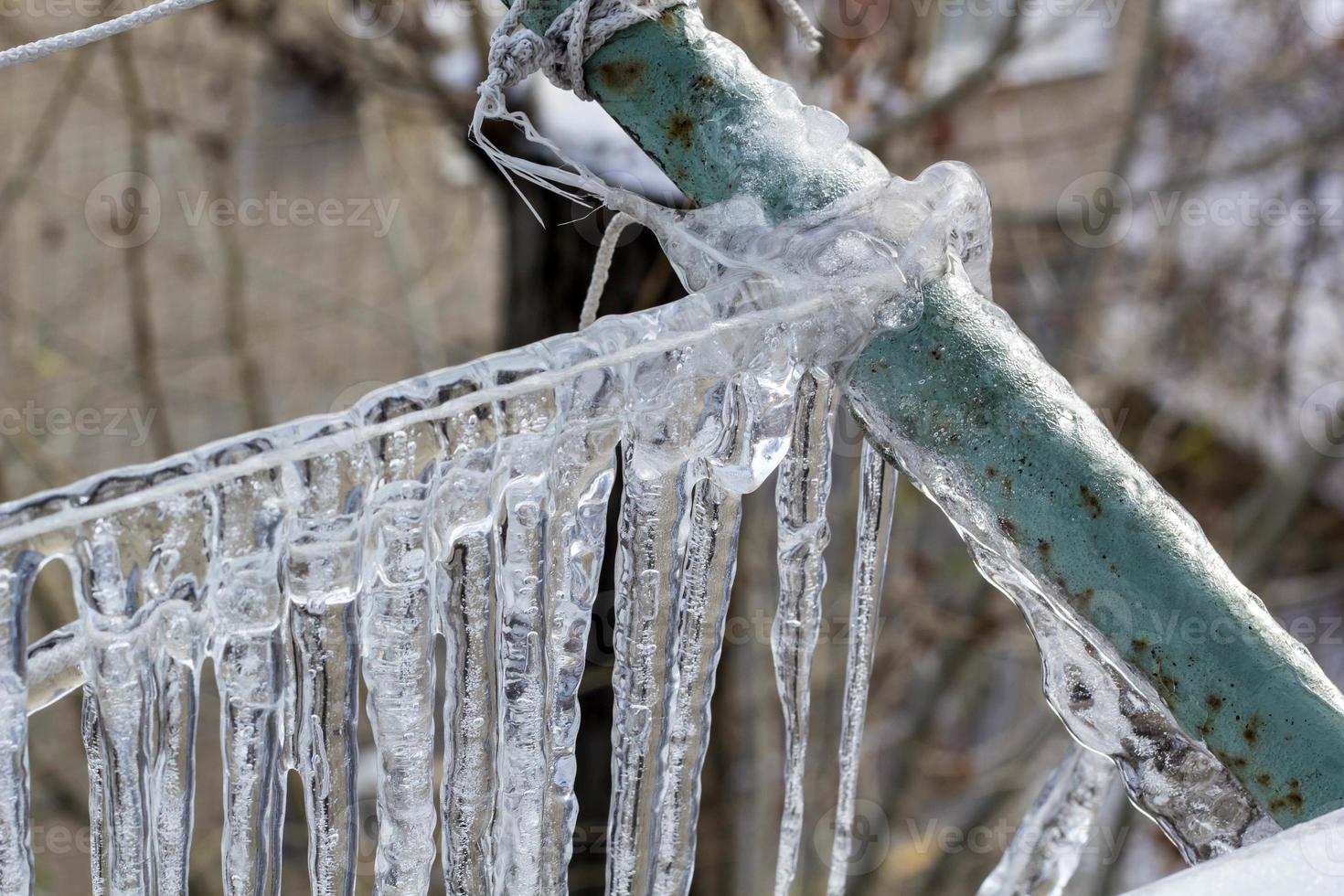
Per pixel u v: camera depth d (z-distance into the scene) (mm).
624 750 1634
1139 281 4535
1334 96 4285
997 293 4387
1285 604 4516
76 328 5215
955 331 1605
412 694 1578
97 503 1530
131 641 1539
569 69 1641
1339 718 1572
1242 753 1579
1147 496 1595
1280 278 4516
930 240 1616
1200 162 4371
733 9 2996
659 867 1649
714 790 3414
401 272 4797
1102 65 4449
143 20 1627
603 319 1595
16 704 1534
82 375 5152
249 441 1547
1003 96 4605
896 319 1606
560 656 1614
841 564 3797
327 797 1575
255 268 5301
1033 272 4363
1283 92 4340
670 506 1615
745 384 1607
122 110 4918
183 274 4992
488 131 2502
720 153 1632
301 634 1563
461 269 5453
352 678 1570
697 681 1642
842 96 3121
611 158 2377
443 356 4762
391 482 1561
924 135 3500
